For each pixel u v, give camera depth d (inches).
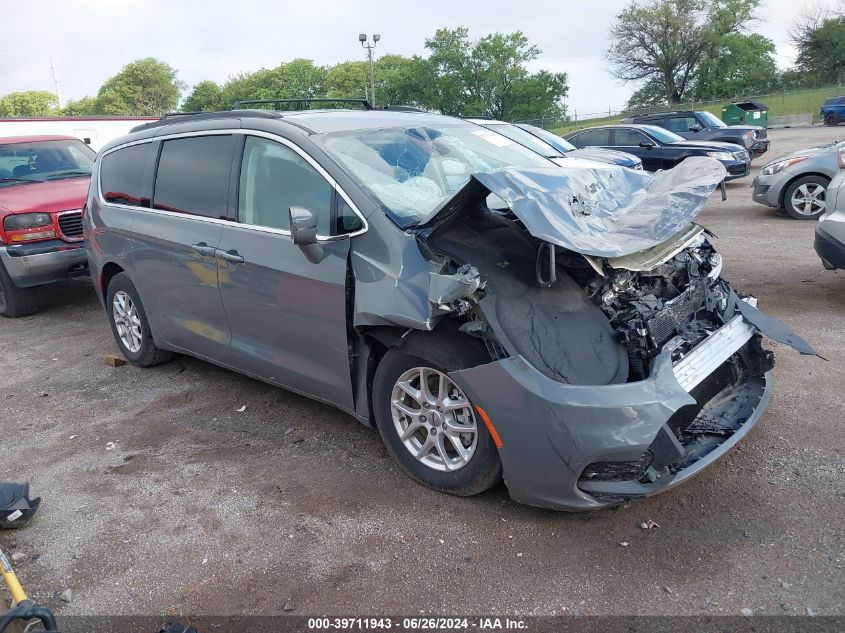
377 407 147.8
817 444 152.6
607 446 116.7
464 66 2667.3
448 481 140.1
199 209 180.9
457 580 118.7
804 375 187.8
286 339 161.3
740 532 125.7
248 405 195.9
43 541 138.2
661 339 131.6
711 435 136.2
